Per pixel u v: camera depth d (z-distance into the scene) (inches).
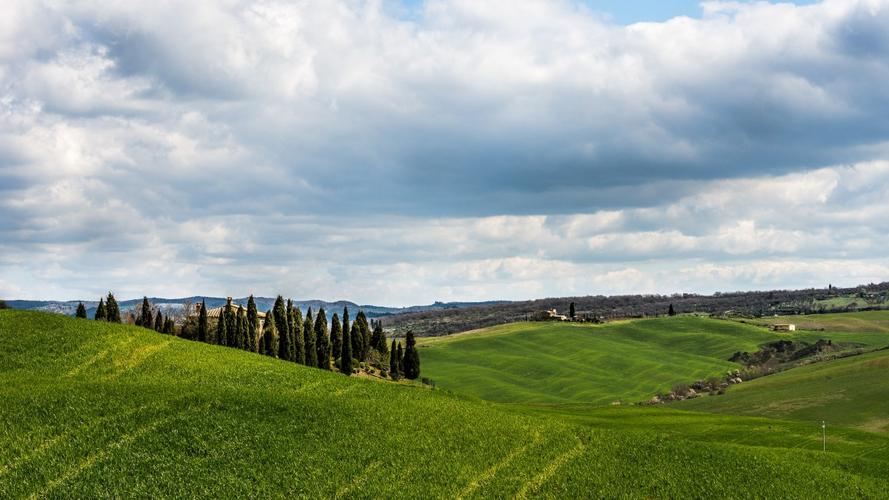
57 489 1996.8
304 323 5236.2
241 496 2068.2
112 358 3191.4
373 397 3142.2
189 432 2411.4
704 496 2385.6
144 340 3462.1
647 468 2596.0
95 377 2965.1
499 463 2529.5
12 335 3262.8
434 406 3078.2
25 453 2162.9
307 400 2876.5
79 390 2667.3
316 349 5305.1
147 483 2075.5
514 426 2933.1
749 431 3850.9
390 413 2883.9
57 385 2719.0
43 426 2335.1
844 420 5017.2
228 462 2265.0
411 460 2452.0
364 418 2770.7
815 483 2603.3
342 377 3459.6
